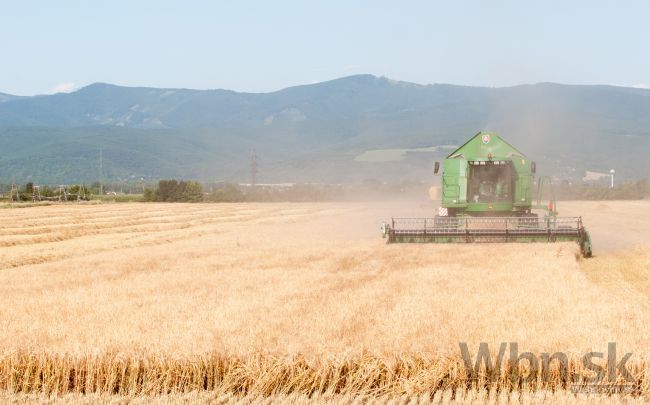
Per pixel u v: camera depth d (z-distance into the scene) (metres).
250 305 17.61
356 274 23.16
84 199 109.62
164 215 65.56
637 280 23.00
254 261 27.44
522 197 33.09
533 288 19.55
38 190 107.38
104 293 20.23
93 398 12.48
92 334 14.69
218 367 12.82
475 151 33.69
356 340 13.63
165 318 16.22
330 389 12.35
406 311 16.34
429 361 12.41
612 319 15.26
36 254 33.25
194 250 32.69
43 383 12.99
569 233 30.22
